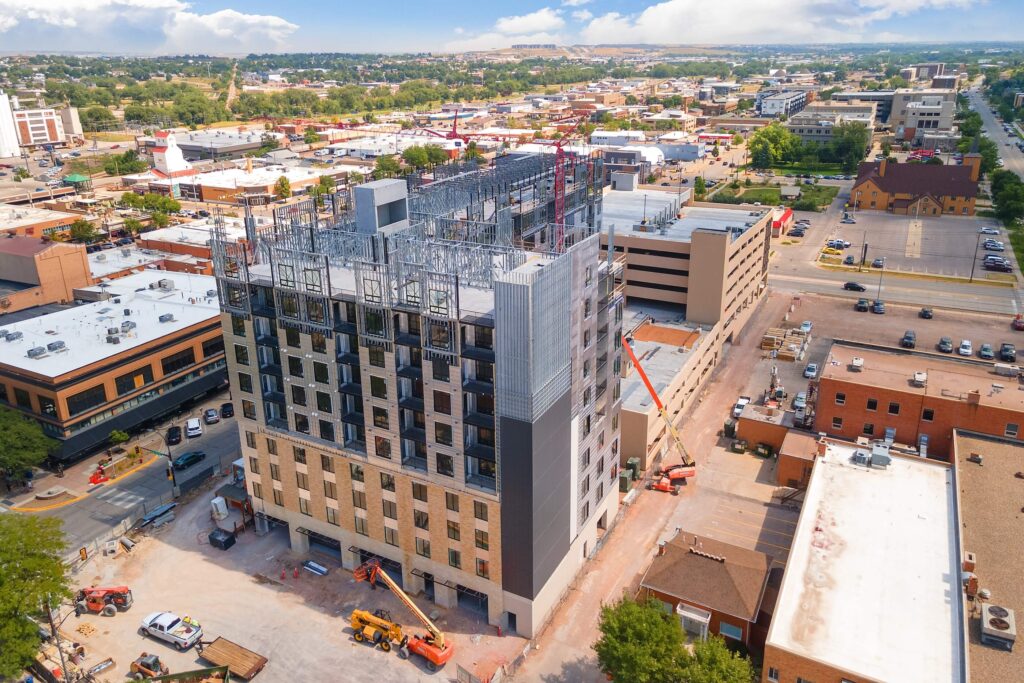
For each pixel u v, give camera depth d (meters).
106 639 83.69
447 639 82.69
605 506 97.44
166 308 145.00
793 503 106.00
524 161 159.00
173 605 88.62
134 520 103.94
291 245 95.81
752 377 147.75
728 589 79.38
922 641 67.62
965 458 96.75
